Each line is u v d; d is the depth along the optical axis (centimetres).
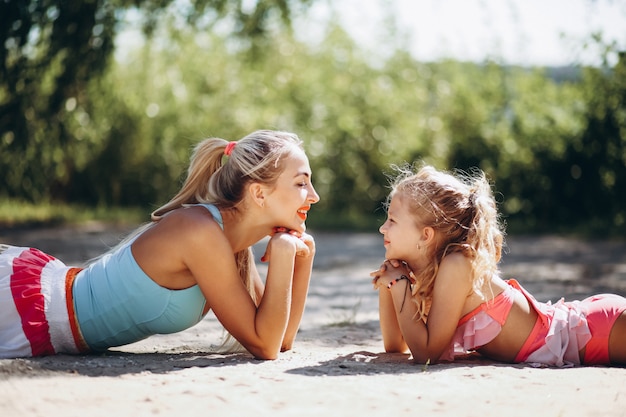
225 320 316
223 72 1420
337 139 1396
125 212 1300
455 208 319
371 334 421
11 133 1042
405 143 1391
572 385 268
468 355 334
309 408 232
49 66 1044
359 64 1461
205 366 294
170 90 1370
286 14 1198
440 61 1453
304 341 396
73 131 1151
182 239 312
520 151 1305
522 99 1327
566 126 1279
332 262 818
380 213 1399
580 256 891
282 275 315
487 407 239
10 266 322
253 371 282
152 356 323
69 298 322
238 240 331
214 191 329
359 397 245
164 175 1373
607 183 1260
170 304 321
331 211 1395
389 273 321
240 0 1193
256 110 1398
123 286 319
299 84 1438
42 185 1199
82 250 840
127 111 1335
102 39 1048
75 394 240
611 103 1230
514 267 768
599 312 319
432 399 246
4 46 980
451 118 1366
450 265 310
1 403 229
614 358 317
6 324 312
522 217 1305
